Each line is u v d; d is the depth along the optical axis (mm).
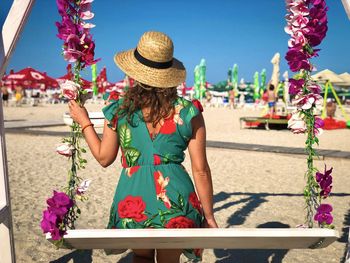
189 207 2086
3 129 2488
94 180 7047
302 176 7750
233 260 3746
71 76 2389
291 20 2373
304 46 2379
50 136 13523
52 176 7332
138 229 1937
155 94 2090
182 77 2143
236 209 5441
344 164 9102
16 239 4109
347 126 18531
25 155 9641
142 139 2092
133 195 2088
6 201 2500
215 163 9047
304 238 1979
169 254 2303
